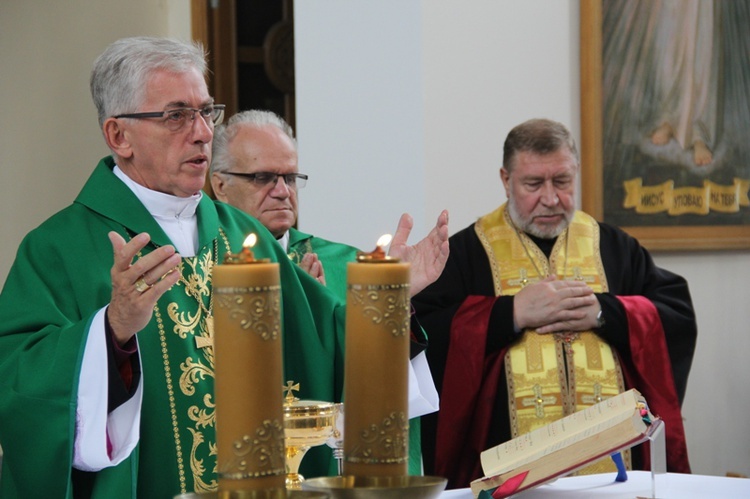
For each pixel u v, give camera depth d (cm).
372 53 721
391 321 156
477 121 723
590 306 547
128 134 369
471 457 546
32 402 319
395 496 152
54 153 882
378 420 156
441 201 707
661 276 593
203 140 370
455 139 714
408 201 706
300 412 267
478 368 541
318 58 741
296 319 393
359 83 726
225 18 960
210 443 366
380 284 156
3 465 348
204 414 366
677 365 568
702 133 837
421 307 565
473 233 591
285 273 401
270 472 150
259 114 543
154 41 370
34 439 320
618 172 789
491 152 727
